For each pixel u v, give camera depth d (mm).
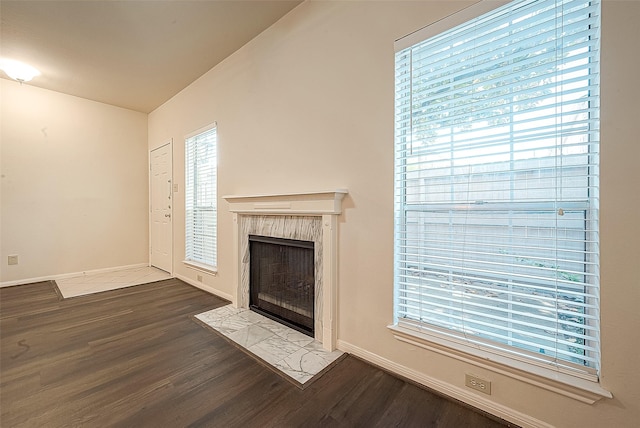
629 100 1082
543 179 1295
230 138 3020
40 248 3887
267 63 2557
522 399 1319
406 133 1700
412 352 1674
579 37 1193
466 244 1508
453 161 1549
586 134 1206
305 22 2215
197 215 3688
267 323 2482
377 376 1713
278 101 2463
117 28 2520
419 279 1655
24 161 3762
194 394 1556
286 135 2398
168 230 4297
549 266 1299
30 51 2896
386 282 1775
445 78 1544
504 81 1387
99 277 4094
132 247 4707
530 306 1312
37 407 1447
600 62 1134
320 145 2127
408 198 1716
